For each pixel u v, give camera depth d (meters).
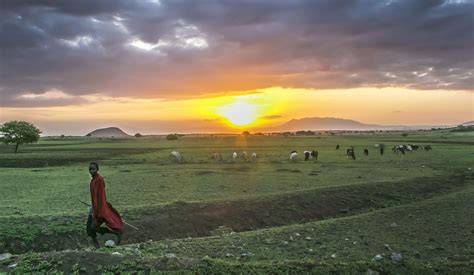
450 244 13.94
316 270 10.52
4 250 14.54
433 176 35.28
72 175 40.97
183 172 42.03
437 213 19.45
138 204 22.97
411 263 11.22
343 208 24.19
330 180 33.81
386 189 28.77
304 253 12.73
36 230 16.12
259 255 12.34
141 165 52.50
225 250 12.86
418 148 79.25
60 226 16.86
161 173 41.16
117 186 31.11
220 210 21.34
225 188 29.77
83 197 26.19
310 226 16.77
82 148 95.62
